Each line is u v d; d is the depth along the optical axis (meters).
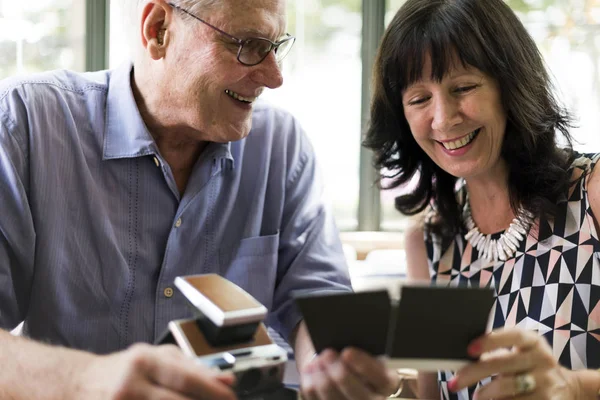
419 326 0.81
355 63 3.13
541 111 1.36
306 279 1.44
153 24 1.30
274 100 3.15
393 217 3.17
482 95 1.31
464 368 0.86
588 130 2.94
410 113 1.39
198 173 1.39
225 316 0.79
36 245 1.31
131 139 1.35
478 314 0.80
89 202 1.34
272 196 1.50
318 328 0.82
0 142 1.28
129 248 1.36
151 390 0.75
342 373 0.82
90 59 3.16
